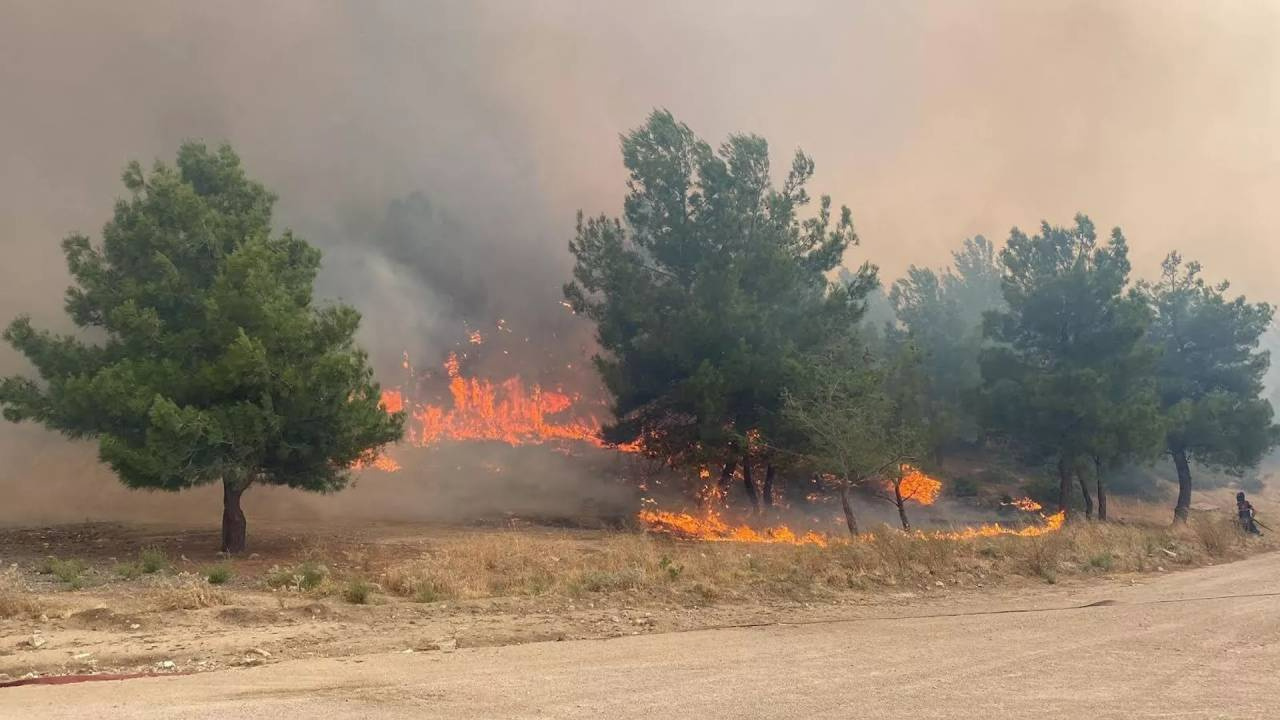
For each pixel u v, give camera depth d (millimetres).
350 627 10555
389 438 22156
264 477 21625
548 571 15688
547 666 8203
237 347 19484
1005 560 17594
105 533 23766
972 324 56125
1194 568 18875
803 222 35312
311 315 21719
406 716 6105
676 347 32250
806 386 29594
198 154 23719
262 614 11070
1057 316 37344
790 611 12398
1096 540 20953
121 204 22016
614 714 6148
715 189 34188
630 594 13336
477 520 30938
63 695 6883
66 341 21422
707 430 30828
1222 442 39688
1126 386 36375
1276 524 34000
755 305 31625
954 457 50156
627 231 35750
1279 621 10344
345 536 23844
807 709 6215
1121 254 37562
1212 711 5926
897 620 11430
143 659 8602
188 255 21984
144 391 19578
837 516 37500
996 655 8438
